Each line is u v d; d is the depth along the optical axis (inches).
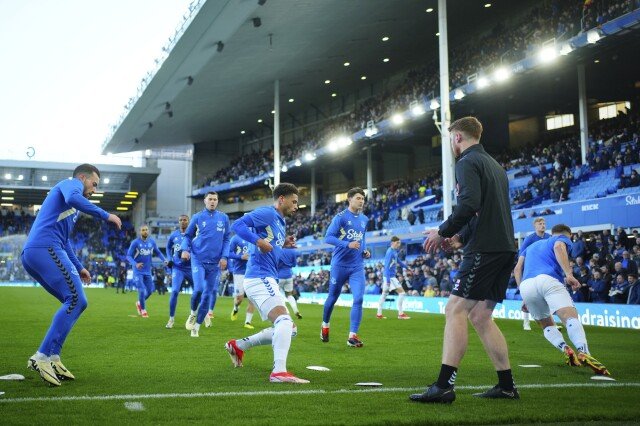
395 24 1233.4
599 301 560.7
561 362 257.9
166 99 1547.7
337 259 330.0
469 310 160.4
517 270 311.0
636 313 490.0
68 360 242.5
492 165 163.5
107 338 339.0
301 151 1716.3
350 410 143.3
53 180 2167.8
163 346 298.8
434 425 131.0
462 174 157.6
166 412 139.1
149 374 204.8
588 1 837.8
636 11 746.2
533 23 1039.6
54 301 787.4
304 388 177.3
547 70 964.0
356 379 198.8
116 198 2438.5
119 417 132.9
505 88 1045.8
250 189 2094.0
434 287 772.6
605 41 836.0
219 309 714.8
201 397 159.8
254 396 161.9
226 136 2201.0
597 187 896.9
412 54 1460.4
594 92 1272.1
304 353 281.6
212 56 1243.8
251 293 203.9
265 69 1413.6
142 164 2393.0
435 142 1487.5
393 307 816.9
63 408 142.9
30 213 2524.6
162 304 799.7
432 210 1206.3
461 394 170.7
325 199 1951.3
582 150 999.6
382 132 1317.7
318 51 1342.3
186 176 2365.9
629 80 1240.2
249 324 440.8
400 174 1702.8
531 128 1476.4
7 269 2170.3
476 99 1109.1
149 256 553.3
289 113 1974.7
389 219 1371.8
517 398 162.9
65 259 194.5
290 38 1218.0
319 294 1024.2
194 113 1740.9
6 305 689.0
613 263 600.4
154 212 2393.0
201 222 370.3
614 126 1062.4
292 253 565.3
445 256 848.3
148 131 1891.0
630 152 881.5
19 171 2139.5
